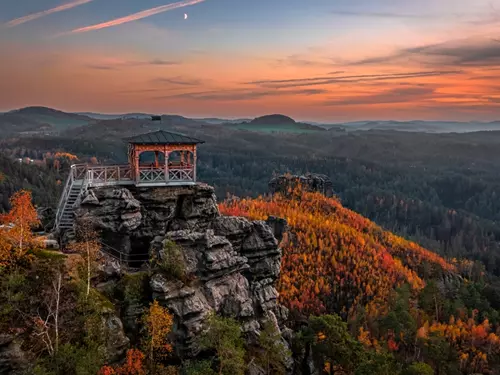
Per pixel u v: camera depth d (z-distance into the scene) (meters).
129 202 40.88
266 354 39.38
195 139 46.19
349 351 46.22
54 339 28.94
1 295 29.58
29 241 34.38
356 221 155.75
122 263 40.56
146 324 32.50
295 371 46.78
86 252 35.12
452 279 138.00
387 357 45.62
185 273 38.41
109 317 32.53
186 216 45.84
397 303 82.88
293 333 52.03
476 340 90.31
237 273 43.19
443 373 69.88
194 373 31.52
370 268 113.06
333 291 103.94
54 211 50.25
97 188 42.84
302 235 120.62
